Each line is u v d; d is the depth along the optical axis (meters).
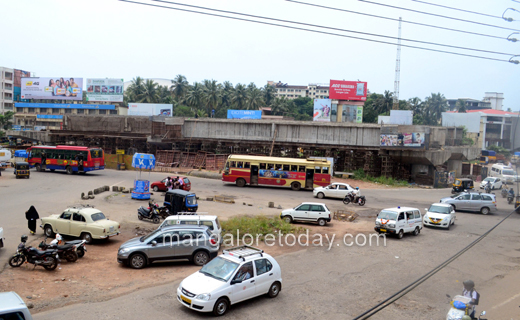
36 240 17.81
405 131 46.69
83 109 89.69
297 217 24.34
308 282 13.63
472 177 63.09
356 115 77.25
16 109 93.56
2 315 7.22
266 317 10.52
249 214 25.88
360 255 17.61
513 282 14.31
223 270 11.24
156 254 14.73
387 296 12.52
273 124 55.47
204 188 38.75
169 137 60.84
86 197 28.98
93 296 11.51
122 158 56.09
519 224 26.94
